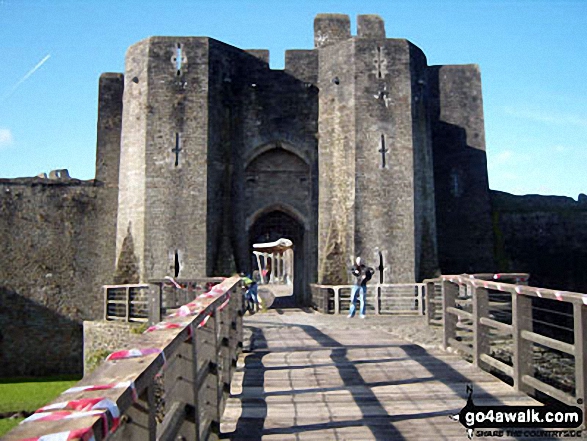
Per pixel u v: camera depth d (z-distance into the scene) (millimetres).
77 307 19766
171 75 18016
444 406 5434
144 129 17906
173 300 16781
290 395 5957
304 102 19703
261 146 19375
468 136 22000
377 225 17797
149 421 2229
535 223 22062
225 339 5855
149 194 17609
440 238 21344
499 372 8219
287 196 19562
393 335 10750
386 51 18531
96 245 20203
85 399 1729
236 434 4621
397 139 18203
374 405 5512
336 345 9430
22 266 19656
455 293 8820
